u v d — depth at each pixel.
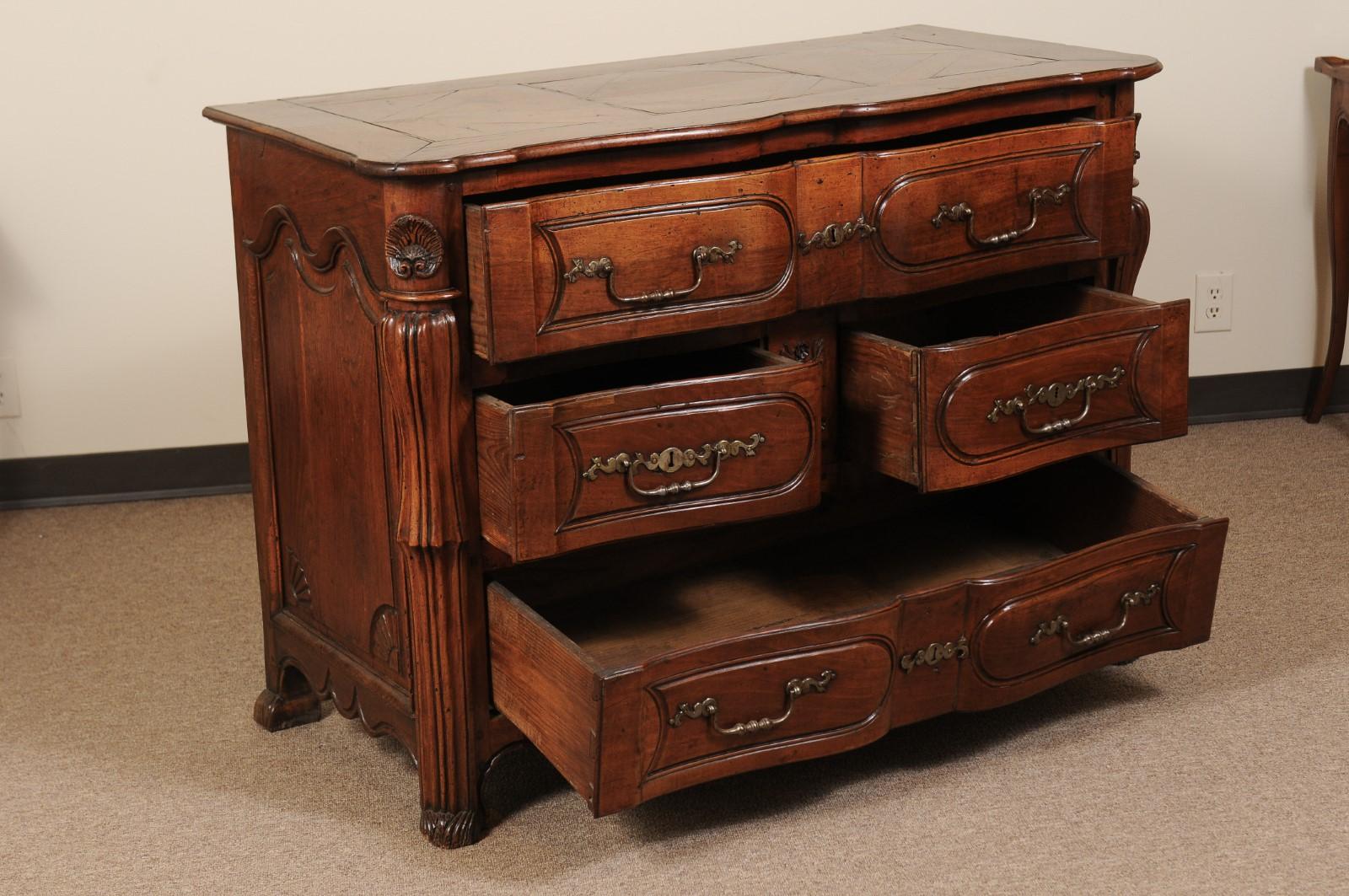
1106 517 2.08
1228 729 1.96
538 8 2.86
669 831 1.78
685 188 1.64
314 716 2.08
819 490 1.75
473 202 1.61
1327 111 3.05
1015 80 1.87
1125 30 2.98
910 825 1.78
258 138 1.82
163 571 2.59
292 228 1.79
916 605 1.73
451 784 1.75
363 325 1.68
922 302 1.92
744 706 1.66
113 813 1.85
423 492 1.64
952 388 1.75
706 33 2.93
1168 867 1.68
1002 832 1.76
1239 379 3.17
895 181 1.79
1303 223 3.11
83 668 2.23
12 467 2.88
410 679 1.76
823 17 2.95
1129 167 1.96
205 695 2.15
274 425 1.94
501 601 1.70
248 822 1.83
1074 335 1.83
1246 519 2.64
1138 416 1.91
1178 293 3.12
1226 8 2.98
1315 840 1.72
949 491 2.25
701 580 2.02
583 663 1.55
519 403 1.85
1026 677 1.86
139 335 2.87
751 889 1.66
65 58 2.73
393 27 2.82
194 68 2.77
